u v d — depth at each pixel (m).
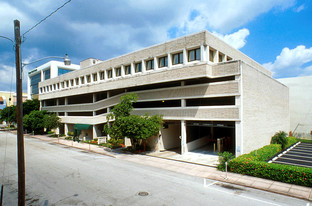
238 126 16.66
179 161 17.86
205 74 17.69
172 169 15.30
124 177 13.28
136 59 23.97
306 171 11.41
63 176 13.53
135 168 15.57
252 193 10.69
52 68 52.78
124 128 19.88
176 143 25.78
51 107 44.12
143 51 23.20
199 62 18.41
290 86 35.47
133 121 19.53
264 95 21.81
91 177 13.29
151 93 22.98
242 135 16.64
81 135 35.94
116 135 21.06
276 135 23.41
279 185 11.65
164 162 17.50
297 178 11.61
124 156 19.98
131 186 11.62
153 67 22.69
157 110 22.28
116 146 24.53
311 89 33.56
